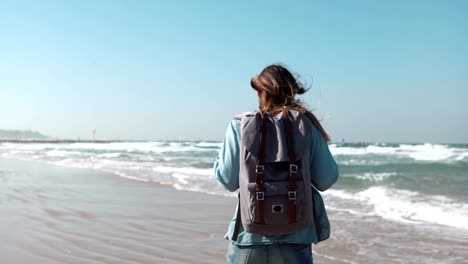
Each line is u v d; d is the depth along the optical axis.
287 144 1.84
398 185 11.61
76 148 48.94
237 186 1.98
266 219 1.80
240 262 1.94
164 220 6.66
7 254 4.70
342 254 4.76
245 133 1.86
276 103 2.01
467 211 7.34
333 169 1.95
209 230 5.96
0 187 10.66
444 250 4.94
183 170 16.27
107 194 9.55
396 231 5.88
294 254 1.89
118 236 5.58
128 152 36.97
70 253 4.77
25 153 33.16
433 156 27.12
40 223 6.35
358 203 8.44
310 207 1.85
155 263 4.43
